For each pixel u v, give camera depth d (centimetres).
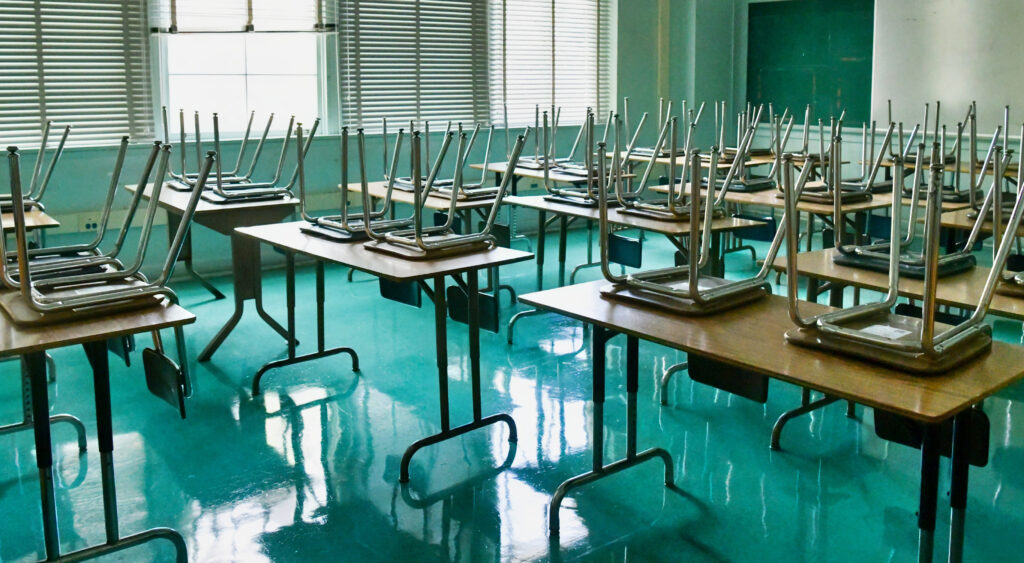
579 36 727
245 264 393
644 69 758
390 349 410
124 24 530
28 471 285
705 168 445
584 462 290
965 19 618
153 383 210
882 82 671
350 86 612
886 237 396
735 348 178
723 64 780
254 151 571
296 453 299
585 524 250
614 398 348
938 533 242
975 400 149
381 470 286
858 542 238
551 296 223
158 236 550
